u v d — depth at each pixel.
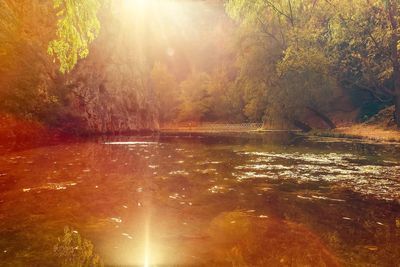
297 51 20.77
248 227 3.29
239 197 4.65
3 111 14.23
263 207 4.09
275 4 23.69
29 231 3.16
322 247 2.72
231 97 31.81
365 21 19.25
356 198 4.54
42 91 17.19
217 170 7.18
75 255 2.55
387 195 4.71
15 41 16.11
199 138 21.36
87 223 3.44
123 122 27.83
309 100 23.36
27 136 14.83
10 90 14.88
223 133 29.70
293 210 3.92
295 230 3.19
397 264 2.36
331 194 4.82
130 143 16.31
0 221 3.48
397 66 18.59
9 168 7.44
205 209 4.01
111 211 3.92
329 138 17.47
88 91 23.44
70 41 7.78
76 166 7.80
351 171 6.89
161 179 6.09
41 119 16.70
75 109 21.05
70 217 3.65
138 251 2.67
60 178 6.16
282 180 5.98
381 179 5.96
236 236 3.04
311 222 3.44
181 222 3.48
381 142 13.98
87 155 10.37
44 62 18.20
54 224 3.40
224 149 12.59
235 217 3.64
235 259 2.49
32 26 18.00
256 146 13.88
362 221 3.45
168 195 4.78
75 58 7.84
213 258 2.53
